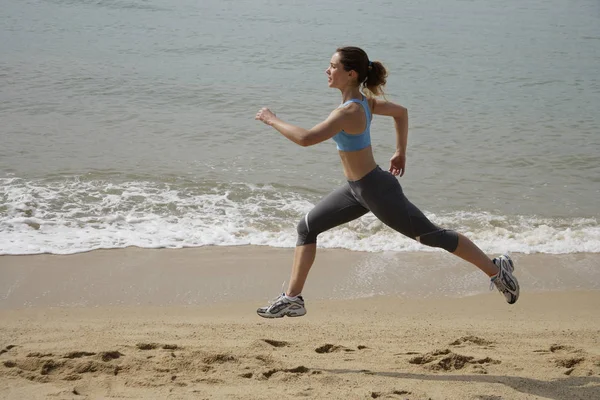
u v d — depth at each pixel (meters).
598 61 20.34
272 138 12.34
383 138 12.55
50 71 16.91
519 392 3.95
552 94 16.47
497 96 16.14
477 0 31.95
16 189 9.32
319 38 22.28
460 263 7.38
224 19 24.84
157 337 5.07
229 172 10.44
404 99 15.62
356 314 6.00
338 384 4.03
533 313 6.11
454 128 13.40
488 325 5.69
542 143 12.52
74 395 3.75
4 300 6.16
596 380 4.16
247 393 3.82
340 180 10.26
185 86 15.98
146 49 19.91
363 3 29.75
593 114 14.69
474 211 9.30
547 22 27.03
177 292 6.49
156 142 11.91
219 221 8.56
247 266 7.18
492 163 11.40
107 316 5.86
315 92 15.84
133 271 6.95
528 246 8.04
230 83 16.41
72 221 8.35
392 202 4.17
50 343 4.82
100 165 10.53
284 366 4.33
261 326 5.52
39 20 23.44
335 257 7.50
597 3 32.03
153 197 9.31
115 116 13.48
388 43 22.03
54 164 10.49
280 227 8.45
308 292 6.56
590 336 5.30
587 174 10.97
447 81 17.53
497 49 21.72
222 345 4.85
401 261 7.41
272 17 25.64
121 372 4.14
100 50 19.58
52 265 7.02
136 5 26.66
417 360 4.55
